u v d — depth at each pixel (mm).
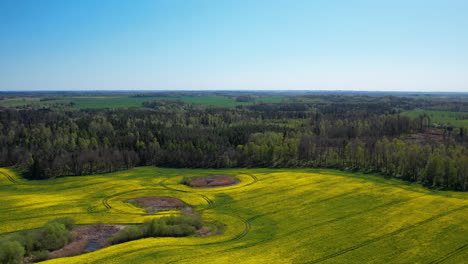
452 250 70875
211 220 91438
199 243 75188
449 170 119625
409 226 84000
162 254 66312
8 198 107125
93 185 124688
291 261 65750
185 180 128500
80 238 78875
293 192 114812
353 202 103750
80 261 62875
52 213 94250
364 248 72125
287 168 151750
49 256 69375
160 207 101375
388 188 117750
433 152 140750
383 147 147750
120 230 83375
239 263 63562
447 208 96625
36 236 73062
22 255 66438
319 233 80938
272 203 104688
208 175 141000
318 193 113125
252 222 89938
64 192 116125
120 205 102250
